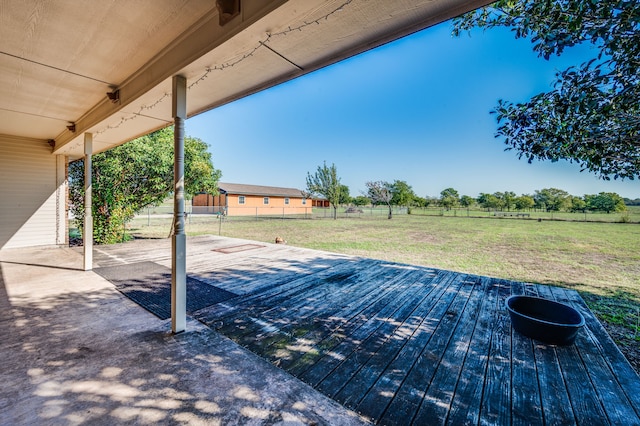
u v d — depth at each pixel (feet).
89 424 4.42
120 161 23.81
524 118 6.44
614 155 5.79
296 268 15.69
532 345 7.39
